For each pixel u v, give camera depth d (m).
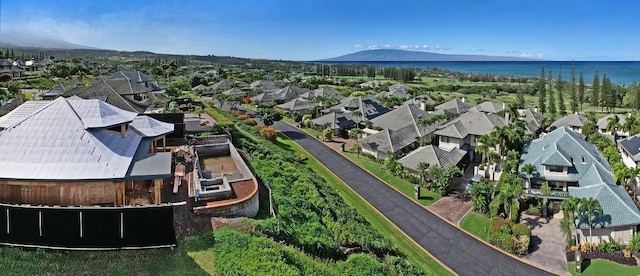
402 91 134.38
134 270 21.94
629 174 47.25
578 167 51.59
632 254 38.03
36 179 25.86
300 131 85.62
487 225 43.56
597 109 145.25
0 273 20.80
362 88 163.62
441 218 45.59
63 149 27.97
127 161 28.86
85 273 21.44
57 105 31.03
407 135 70.44
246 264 22.64
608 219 39.75
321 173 58.41
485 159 60.00
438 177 52.16
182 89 132.50
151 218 22.00
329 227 34.12
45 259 22.12
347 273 26.94
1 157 27.23
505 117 75.31
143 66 189.25
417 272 32.47
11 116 36.28
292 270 23.00
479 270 36.09
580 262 35.81
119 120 33.16
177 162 39.91
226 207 28.64
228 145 47.28
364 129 80.75
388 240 38.03
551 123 94.69
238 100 117.00
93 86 58.16
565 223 40.88
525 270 36.16
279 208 33.41
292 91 121.62
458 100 102.12
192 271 22.14
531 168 49.88
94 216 21.66
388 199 50.44
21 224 21.81
